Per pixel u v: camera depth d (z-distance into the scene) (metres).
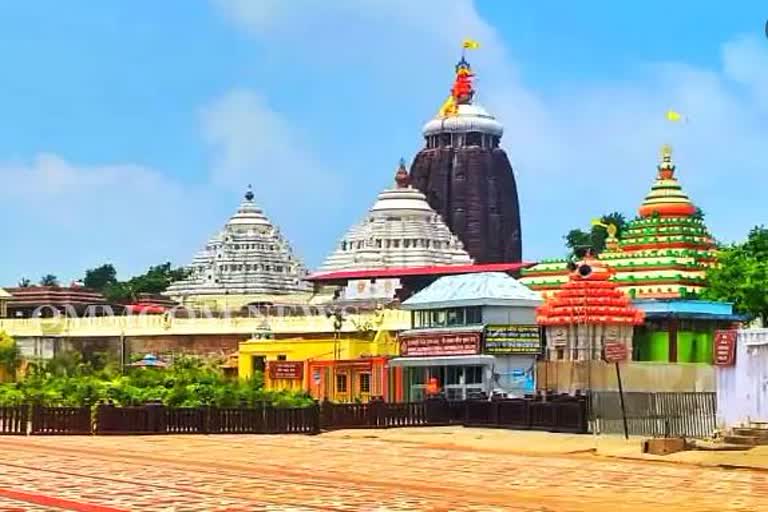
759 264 91.62
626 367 71.56
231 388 65.06
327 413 64.38
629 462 43.81
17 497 28.00
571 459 45.16
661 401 59.97
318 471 38.00
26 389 65.62
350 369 92.88
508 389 77.62
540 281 102.31
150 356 115.44
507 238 162.50
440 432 61.66
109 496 28.47
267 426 62.25
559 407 61.28
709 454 45.03
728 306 86.19
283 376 97.81
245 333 117.88
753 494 32.16
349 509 26.16
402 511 25.86
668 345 83.69
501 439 55.56
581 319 77.50
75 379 69.56
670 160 105.50
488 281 81.38
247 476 35.28
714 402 57.50
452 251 146.38
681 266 95.44
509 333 78.19
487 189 161.62
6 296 150.00
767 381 50.69
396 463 42.09
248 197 167.25
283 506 26.58
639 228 103.44
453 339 79.88
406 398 84.75
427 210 147.25
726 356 52.69
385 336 98.31
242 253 160.75
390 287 129.00
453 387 80.94
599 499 30.55
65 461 40.25
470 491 32.00
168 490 30.19
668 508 28.59
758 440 48.06
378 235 143.12
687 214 103.06
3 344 121.38
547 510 27.14
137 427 59.31
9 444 49.91
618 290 80.19
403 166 150.25
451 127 163.62
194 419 60.75
